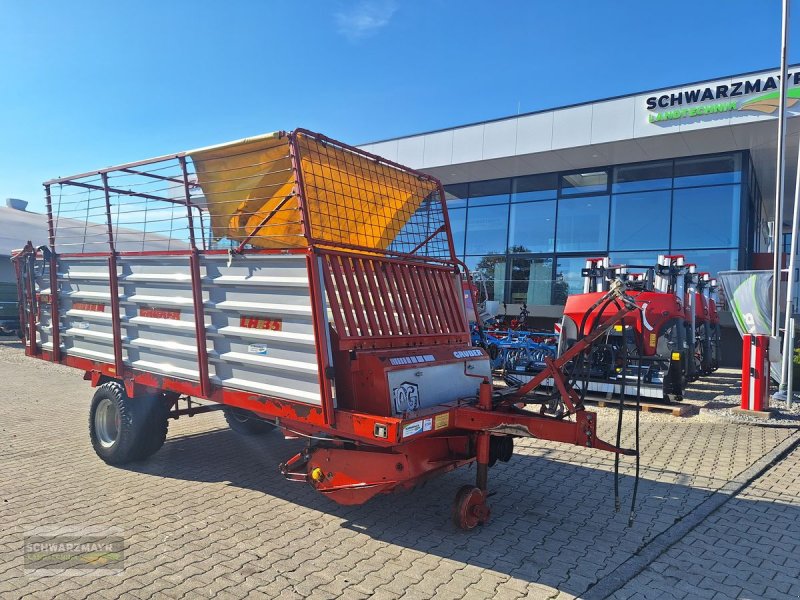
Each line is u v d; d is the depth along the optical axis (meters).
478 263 19.88
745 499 5.10
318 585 3.48
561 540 4.19
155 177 5.32
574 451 6.58
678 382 9.11
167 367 5.12
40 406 8.85
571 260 18.02
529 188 18.97
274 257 4.17
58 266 6.41
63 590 3.36
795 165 16.84
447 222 5.73
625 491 5.25
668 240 16.38
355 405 4.12
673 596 3.43
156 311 5.18
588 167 17.73
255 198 4.86
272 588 3.43
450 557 3.90
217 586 3.44
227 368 4.62
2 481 5.30
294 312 4.06
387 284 4.61
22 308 6.93
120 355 5.55
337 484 4.30
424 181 5.79
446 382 4.67
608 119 15.21
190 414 6.00
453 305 5.31
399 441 3.66
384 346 4.37
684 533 4.34
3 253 23.38
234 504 4.84
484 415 4.21
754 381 8.21
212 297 4.68
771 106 13.04
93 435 5.99
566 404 4.15
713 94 13.70
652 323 8.81
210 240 4.86
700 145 15.15
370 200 5.30
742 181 15.40
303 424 4.52
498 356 12.33
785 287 11.77
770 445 6.76
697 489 5.29
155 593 3.34
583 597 3.39
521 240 19.05
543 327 18.22
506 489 5.31
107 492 5.06
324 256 4.03
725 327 15.20
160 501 4.87
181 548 3.96
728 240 15.49
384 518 4.59
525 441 7.03
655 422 8.02
